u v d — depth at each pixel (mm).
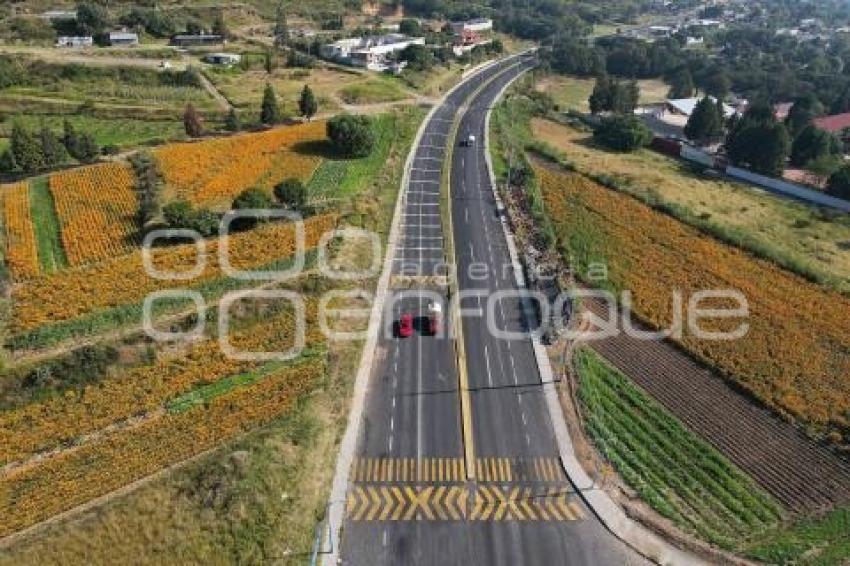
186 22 166875
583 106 156875
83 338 57906
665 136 132125
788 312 67750
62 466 47312
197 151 96188
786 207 95688
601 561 43094
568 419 54594
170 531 42625
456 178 98750
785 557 43625
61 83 124688
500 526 45156
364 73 147750
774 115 119312
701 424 54531
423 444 51500
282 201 80812
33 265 67062
